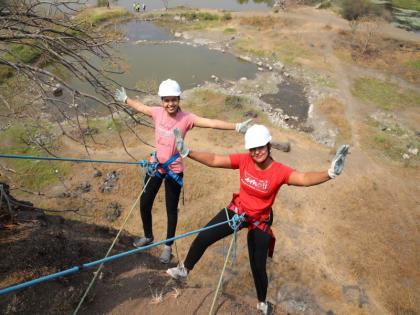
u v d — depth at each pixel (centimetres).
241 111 2605
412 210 1856
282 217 1759
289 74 3228
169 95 452
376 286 1459
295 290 1417
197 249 461
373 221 1772
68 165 1927
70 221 862
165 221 1644
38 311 504
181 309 546
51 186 1819
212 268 1405
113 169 1925
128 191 1820
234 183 1911
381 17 4441
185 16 4366
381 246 1634
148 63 3262
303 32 4022
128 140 2153
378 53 3609
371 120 2628
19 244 610
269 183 404
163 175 509
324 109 2733
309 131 2475
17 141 1975
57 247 637
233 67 3331
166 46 3641
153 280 610
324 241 1644
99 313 530
